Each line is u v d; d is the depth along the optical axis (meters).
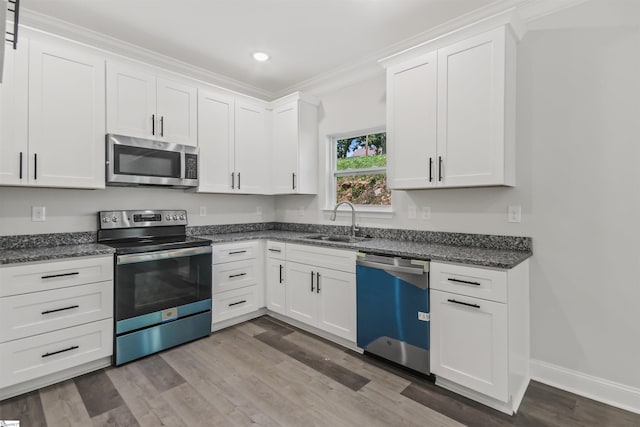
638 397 1.84
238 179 3.34
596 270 1.96
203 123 3.05
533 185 2.17
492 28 2.02
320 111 3.58
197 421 1.73
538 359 2.16
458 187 2.29
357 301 2.45
